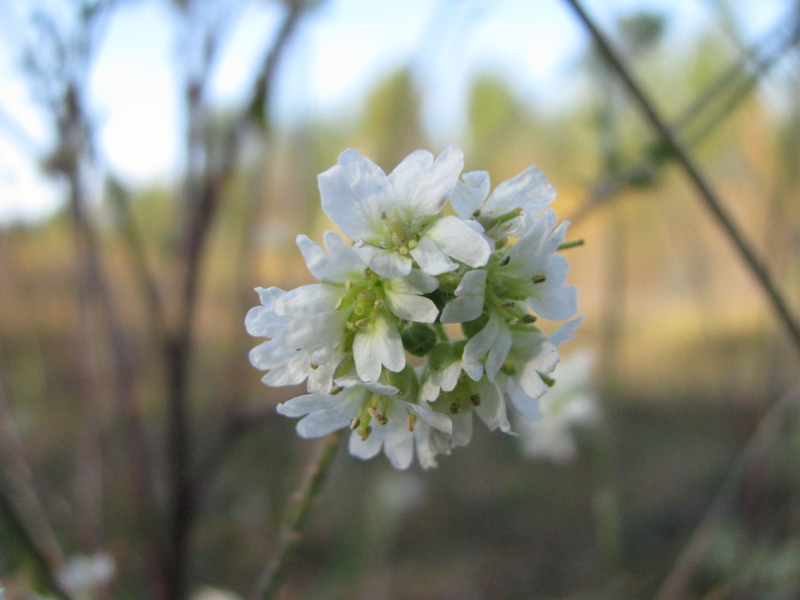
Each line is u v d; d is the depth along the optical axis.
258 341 0.10
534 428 0.09
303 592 0.10
